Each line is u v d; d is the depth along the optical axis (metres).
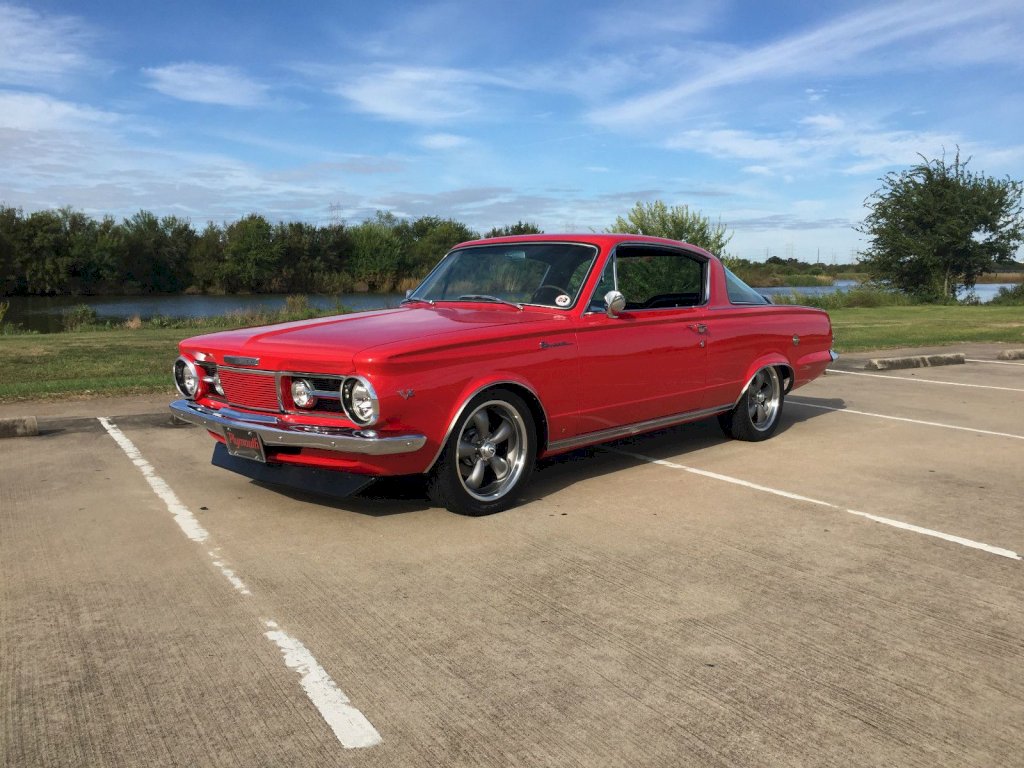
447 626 3.18
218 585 3.59
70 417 7.62
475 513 4.59
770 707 2.60
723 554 4.00
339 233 85.19
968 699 2.66
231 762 2.30
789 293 39.16
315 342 4.31
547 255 5.43
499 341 4.54
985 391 9.52
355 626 3.18
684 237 29.27
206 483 5.30
